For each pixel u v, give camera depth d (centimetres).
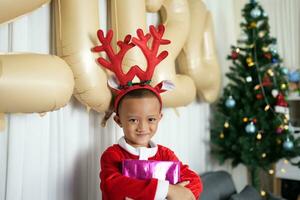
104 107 147
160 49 175
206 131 246
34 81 116
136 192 116
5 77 111
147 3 172
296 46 279
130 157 130
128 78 135
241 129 229
